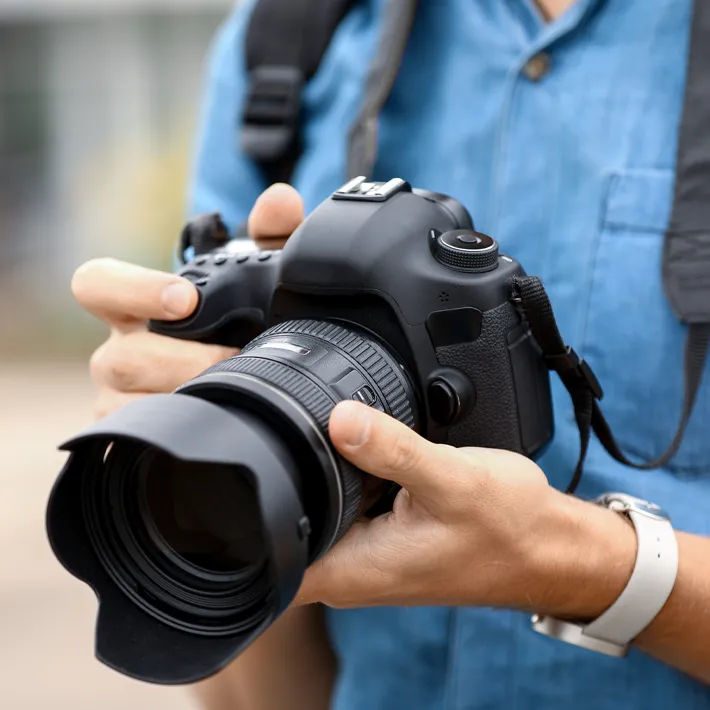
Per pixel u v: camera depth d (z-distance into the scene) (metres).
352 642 1.22
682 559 0.90
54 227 6.16
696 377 0.99
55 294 6.24
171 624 0.79
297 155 1.33
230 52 1.39
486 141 1.15
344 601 0.86
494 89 1.15
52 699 2.44
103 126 5.97
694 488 1.03
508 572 0.85
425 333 0.90
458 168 1.17
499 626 1.10
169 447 0.67
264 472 0.70
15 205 6.12
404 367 0.91
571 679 1.07
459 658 1.12
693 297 0.99
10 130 5.96
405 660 1.18
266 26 1.31
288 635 1.29
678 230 1.01
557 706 1.08
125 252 6.08
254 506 0.78
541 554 0.85
